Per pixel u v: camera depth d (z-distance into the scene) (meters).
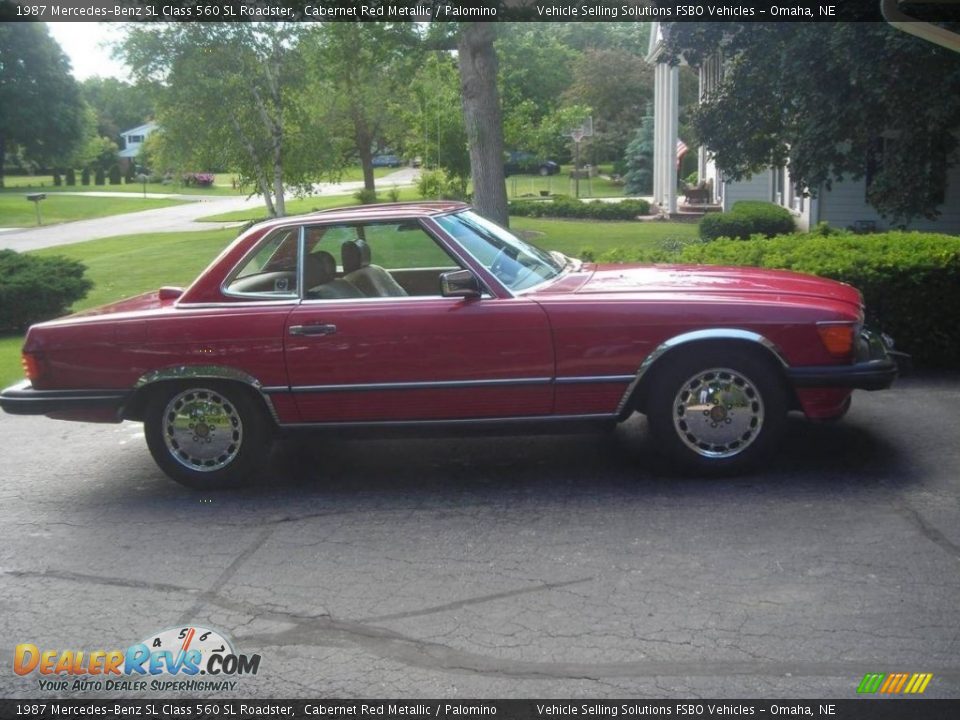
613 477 6.13
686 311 5.76
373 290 6.21
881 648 3.92
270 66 24.77
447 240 6.05
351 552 5.20
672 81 27.73
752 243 9.75
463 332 5.88
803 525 5.18
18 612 4.69
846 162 9.53
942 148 8.93
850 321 5.78
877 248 8.94
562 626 4.24
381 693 3.79
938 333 8.45
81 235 36.00
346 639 4.25
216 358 6.03
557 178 56.56
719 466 5.93
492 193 17.05
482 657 4.02
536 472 6.34
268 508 5.97
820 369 5.78
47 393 6.22
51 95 71.44
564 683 3.79
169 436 6.27
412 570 4.92
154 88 24.12
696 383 5.88
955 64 8.20
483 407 5.98
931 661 3.81
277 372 6.02
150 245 28.70
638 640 4.08
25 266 14.41
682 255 9.70
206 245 26.61
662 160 32.62
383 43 16.97
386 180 59.47
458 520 5.57
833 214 19.11
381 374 5.96
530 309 5.85
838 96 9.05
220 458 6.27
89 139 79.25
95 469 7.07
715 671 3.81
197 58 23.73
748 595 4.43
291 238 6.22
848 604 4.30
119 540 5.58
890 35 8.13
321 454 7.02
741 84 10.52
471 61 16.69
